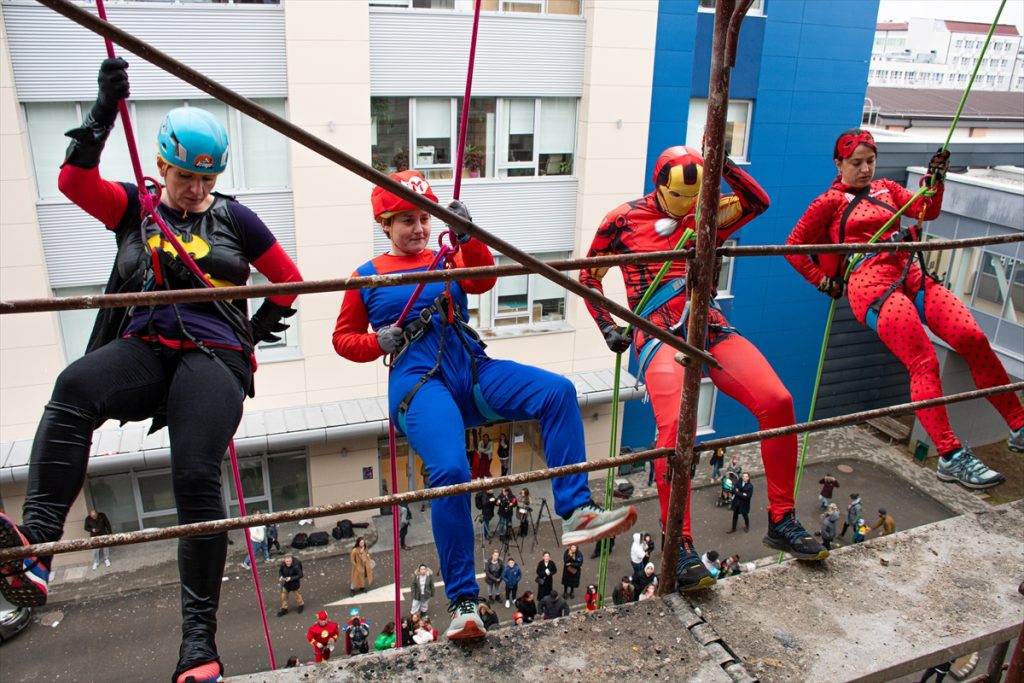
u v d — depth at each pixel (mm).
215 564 2941
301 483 16281
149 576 14797
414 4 14266
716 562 14023
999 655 3971
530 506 15656
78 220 13125
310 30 13352
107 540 2564
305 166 14031
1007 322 18469
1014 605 3645
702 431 20172
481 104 15250
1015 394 4777
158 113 13250
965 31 57812
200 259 3281
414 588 13398
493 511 15633
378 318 3811
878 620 3521
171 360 3162
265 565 15414
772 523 4055
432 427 3412
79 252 13281
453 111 15133
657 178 4398
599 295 2883
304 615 14117
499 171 15867
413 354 3654
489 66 14906
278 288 2531
